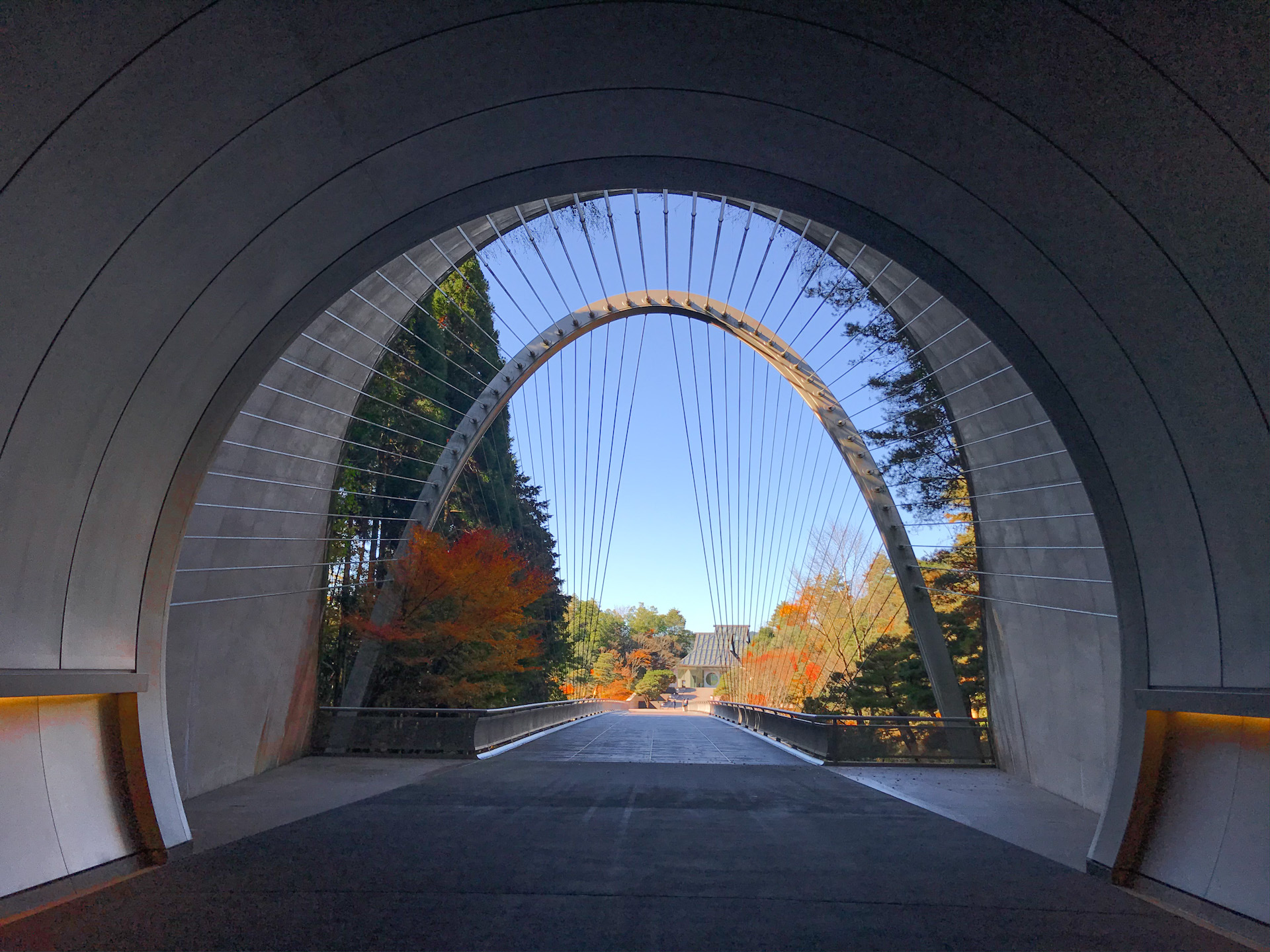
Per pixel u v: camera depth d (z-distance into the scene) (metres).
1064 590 11.34
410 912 5.03
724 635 54.72
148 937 4.49
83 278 5.21
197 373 6.69
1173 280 5.12
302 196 6.07
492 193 6.98
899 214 6.55
